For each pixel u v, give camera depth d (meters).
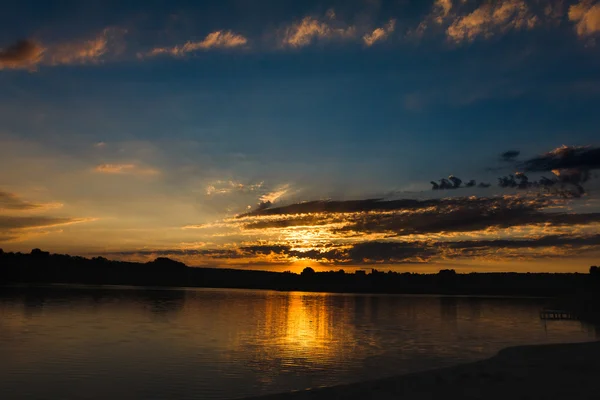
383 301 158.75
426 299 184.12
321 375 30.98
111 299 113.38
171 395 25.75
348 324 67.56
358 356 38.38
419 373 25.00
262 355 38.28
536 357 29.50
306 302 137.75
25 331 50.97
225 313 82.50
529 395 20.00
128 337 47.56
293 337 50.72
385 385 22.45
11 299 102.31
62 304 91.25
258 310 93.56
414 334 55.59
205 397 25.50
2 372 30.64
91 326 56.66
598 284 143.75
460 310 106.94
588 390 20.55
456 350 42.44
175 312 81.06
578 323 73.62
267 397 20.95
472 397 19.97
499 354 30.95
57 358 35.47
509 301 165.50
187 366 33.19
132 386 27.50
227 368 32.78
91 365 33.19
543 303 147.12
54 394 25.69
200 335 50.53
